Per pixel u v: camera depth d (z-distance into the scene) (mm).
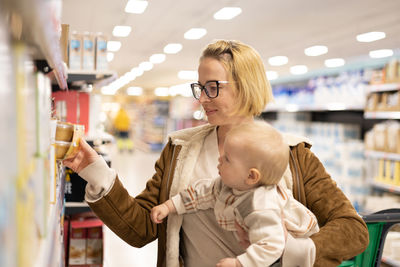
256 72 1424
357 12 5348
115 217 1437
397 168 5738
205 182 1408
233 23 6117
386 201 5715
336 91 7281
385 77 5965
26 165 582
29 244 592
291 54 8945
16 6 504
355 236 1357
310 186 1482
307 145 1565
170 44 8141
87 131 3689
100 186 1393
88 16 5711
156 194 1556
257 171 1228
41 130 764
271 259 1169
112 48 8648
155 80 17016
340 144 6859
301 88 8633
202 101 1421
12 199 472
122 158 14773
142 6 5070
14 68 521
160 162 1594
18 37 667
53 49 872
